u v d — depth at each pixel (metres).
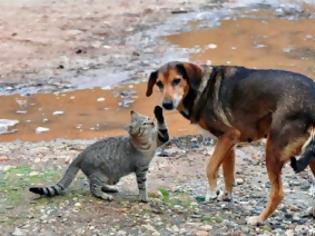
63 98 16.95
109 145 10.20
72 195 10.34
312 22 21.78
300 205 10.84
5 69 18.86
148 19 22.47
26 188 10.68
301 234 9.72
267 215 10.00
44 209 9.88
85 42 20.73
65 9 23.64
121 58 19.41
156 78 10.80
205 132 10.77
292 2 23.59
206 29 21.31
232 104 10.34
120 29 21.67
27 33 21.41
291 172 12.34
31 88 17.67
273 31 20.95
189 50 19.70
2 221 9.60
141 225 9.56
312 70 17.94
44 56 19.73
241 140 10.52
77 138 14.60
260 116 10.15
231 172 10.77
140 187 10.23
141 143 9.95
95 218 9.68
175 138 13.99
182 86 10.50
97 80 17.97
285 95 9.82
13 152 13.36
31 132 15.02
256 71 10.34
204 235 9.45
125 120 15.50
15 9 23.62
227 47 19.80
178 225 9.70
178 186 11.50
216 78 10.51
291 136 9.70
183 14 22.77
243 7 23.25
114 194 10.60
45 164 12.37
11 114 16.11
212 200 10.73
